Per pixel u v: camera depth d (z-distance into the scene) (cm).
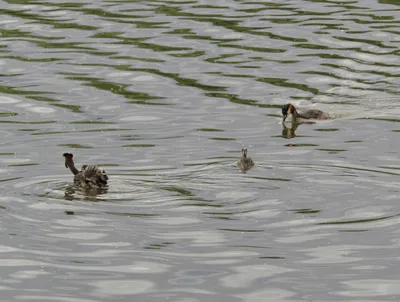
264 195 1709
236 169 1862
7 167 1922
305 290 1384
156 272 1444
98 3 3562
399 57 2867
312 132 2195
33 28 3219
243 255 1492
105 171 1859
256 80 2667
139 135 2170
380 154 1986
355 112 2377
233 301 1354
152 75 2709
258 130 2219
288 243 1530
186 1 3572
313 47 2970
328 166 1886
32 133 2195
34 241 1543
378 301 1352
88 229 1583
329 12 3384
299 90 2580
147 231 1572
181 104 2445
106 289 1393
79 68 2784
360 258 1481
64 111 2386
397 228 1576
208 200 1689
